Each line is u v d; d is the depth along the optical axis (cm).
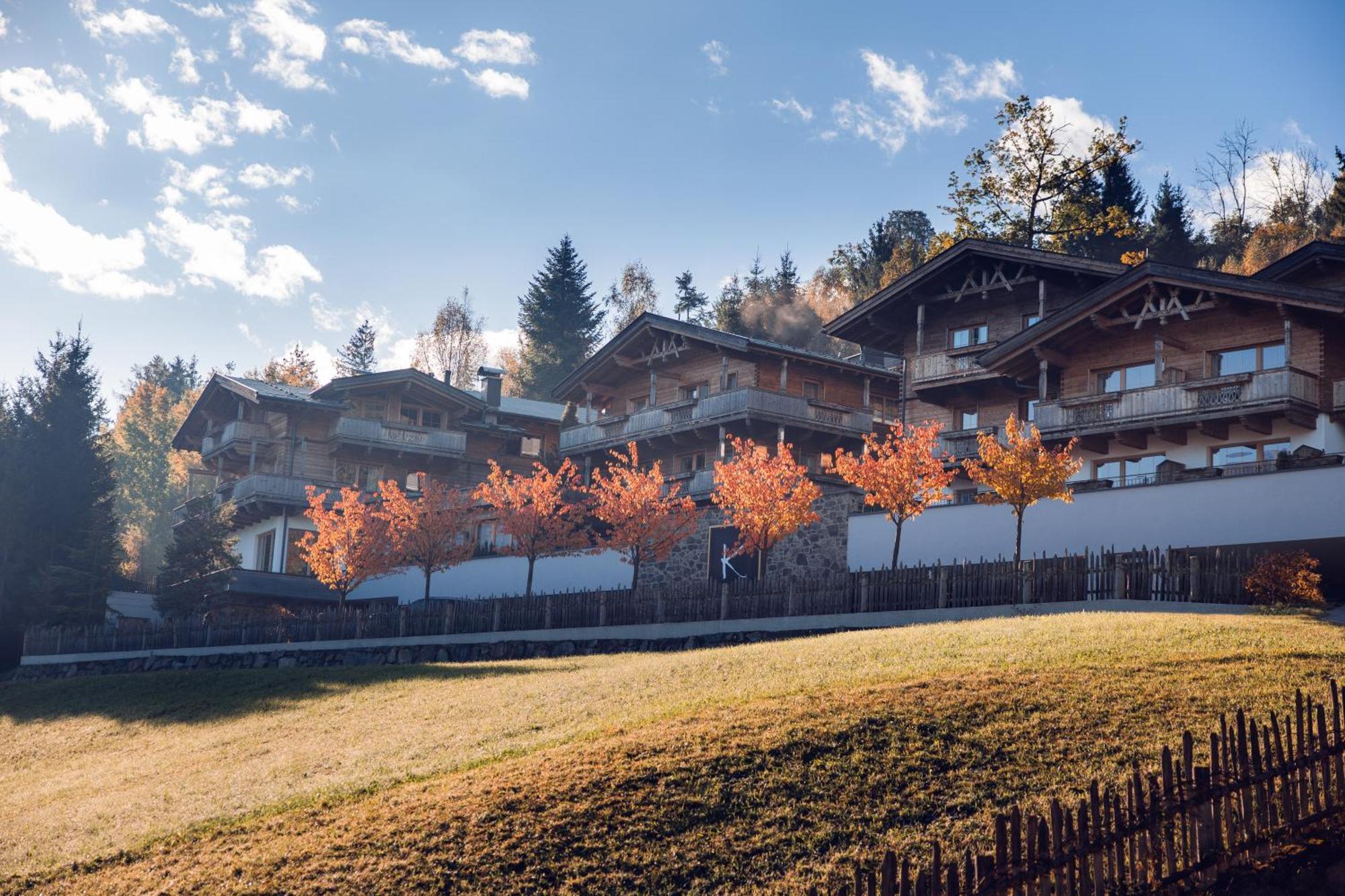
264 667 4231
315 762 2373
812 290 10912
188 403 10419
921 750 1745
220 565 5394
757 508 3644
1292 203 9500
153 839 1995
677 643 3378
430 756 2206
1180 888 1267
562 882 1559
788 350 5172
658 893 1513
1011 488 3306
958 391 4734
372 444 6131
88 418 6312
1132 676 1938
